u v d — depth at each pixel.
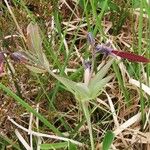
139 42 0.46
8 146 0.44
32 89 0.49
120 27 0.54
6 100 0.46
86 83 0.33
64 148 0.43
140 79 0.45
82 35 0.54
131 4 0.55
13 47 0.50
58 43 0.52
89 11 0.56
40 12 0.52
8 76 0.47
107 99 0.49
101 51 0.32
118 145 0.45
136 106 0.48
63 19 0.56
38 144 0.43
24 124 0.47
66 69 0.49
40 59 0.31
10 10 0.49
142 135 0.45
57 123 0.48
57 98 0.47
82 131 0.46
